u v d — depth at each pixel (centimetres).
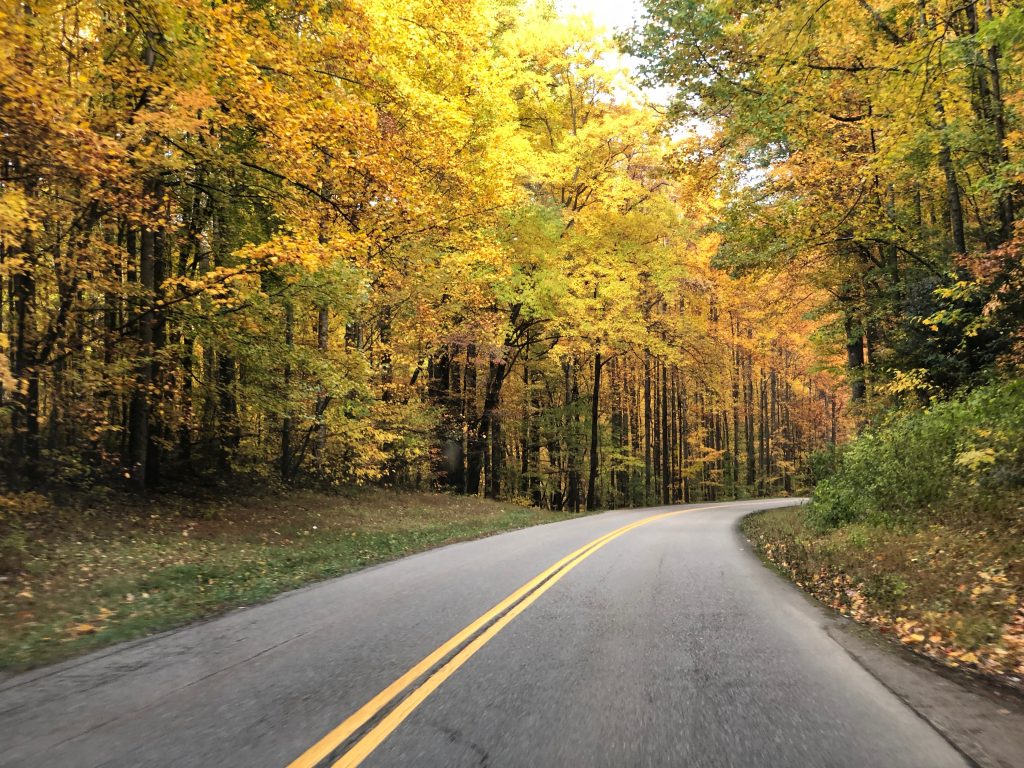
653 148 2288
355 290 1507
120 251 1171
